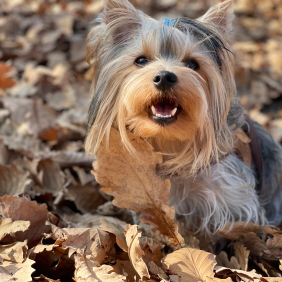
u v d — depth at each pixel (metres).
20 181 0.71
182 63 0.64
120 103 0.64
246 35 1.65
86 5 1.67
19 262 0.58
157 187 0.62
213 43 0.66
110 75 0.65
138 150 0.63
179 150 0.66
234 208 0.69
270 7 2.04
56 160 0.80
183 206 0.68
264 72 1.31
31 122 0.90
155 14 1.76
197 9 1.83
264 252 0.63
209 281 0.56
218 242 0.68
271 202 0.77
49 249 0.59
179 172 0.67
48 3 1.71
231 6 0.67
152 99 0.62
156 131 0.63
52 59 1.22
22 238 0.62
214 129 0.66
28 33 1.36
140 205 0.62
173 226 0.62
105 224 0.62
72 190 0.74
